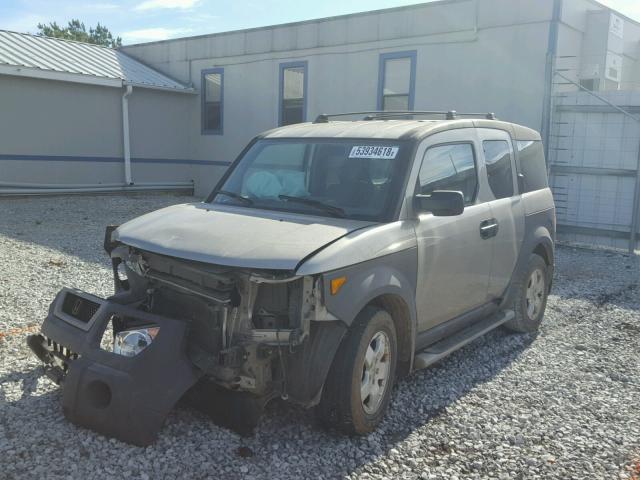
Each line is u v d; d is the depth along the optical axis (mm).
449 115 5270
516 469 3555
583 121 11586
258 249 3498
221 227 3922
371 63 14875
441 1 13414
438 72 13688
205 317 3580
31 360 4789
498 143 5617
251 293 3465
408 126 4730
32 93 15789
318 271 3375
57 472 3262
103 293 6941
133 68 19219
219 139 18844
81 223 12531
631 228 11180
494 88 12867
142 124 18406
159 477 3277
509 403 4445
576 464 3629
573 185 11812
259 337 3441
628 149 11156
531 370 5133
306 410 4137
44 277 7605
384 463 3553
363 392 3812
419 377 4879
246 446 3635
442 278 4504
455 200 4047
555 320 6691
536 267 6035
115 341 3605
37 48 17688
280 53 16812
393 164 4312
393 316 4168
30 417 3832
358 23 14969
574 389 4750
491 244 5129
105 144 17562
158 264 3875
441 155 4691
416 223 4223
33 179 16078
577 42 12961
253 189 4691
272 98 17234
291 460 3523
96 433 3615
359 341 3678
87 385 3533
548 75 11867
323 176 4500
